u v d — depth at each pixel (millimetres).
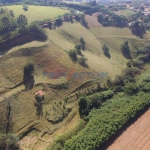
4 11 108750
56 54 87312
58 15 122125
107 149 53750
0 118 59094
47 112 65000
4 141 53000
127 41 119625
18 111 62719
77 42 106875
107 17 140250
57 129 60656
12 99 64688
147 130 60281
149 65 101562
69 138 55625
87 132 56219
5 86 68812
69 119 64125
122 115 62812
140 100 70688
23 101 66000
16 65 77250
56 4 179000
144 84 79500
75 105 69375
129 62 98375
